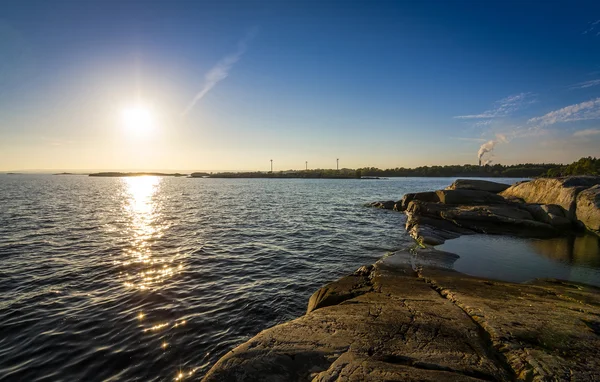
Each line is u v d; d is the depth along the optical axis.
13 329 7.77
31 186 78.50
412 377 4.04
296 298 10.16
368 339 5.12
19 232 19.41
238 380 4.23
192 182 127.75
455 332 5.43
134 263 13.43
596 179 20.31
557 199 20.25
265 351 4.78
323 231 21.56
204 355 6.95
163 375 6.27
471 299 7.29
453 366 4.37
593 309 6.71
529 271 11.22
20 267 12.51
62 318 8.39
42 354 6.80
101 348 7.09
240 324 8.36
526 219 19.20
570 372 4.30
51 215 27.20
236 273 12.46
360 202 42.69
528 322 5.86
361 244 17.78
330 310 6.55
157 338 7.56
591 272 11.10
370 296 7.60
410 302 7.07
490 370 4.30
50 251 15.11
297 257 14.96
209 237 19.11
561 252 14.07
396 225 24.12
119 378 6.14
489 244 15.80
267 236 19.69
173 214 29.53
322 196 53.28
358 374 4.10
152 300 9.68
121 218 26.50
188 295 10.16
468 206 23.08
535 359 4.60
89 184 97.69
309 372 4.33
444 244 15.76
